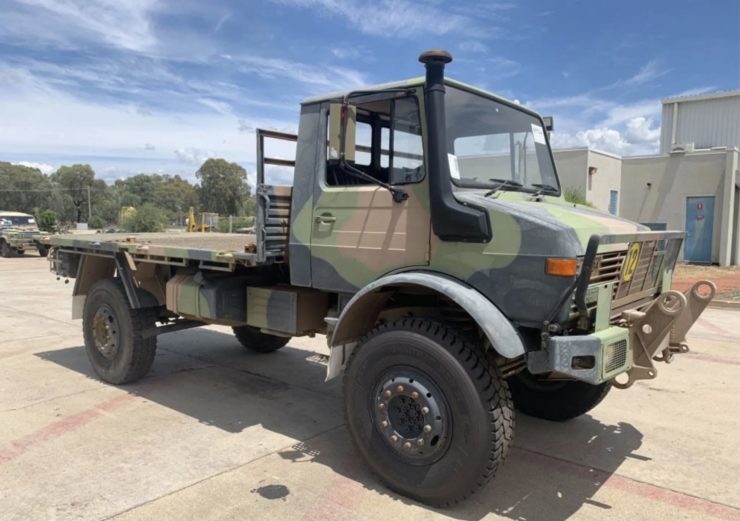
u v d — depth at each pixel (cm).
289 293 471
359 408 378
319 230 419
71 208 8681
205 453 423
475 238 345
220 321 558
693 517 342
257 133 438
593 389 471
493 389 329
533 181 459
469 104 398
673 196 1983
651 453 435
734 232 1958
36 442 437
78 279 639
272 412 518
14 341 788
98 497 353
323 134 416
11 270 1841
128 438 449
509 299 336
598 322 333
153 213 3969
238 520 331
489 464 329
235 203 6291
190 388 586
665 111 2323
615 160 2009
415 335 349
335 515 338
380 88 387
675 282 1467
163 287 586
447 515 341
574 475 397
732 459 425
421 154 370
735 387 600
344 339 399
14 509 337
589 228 345
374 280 388
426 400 343
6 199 7894
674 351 402
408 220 373
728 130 2194
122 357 577
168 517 332
